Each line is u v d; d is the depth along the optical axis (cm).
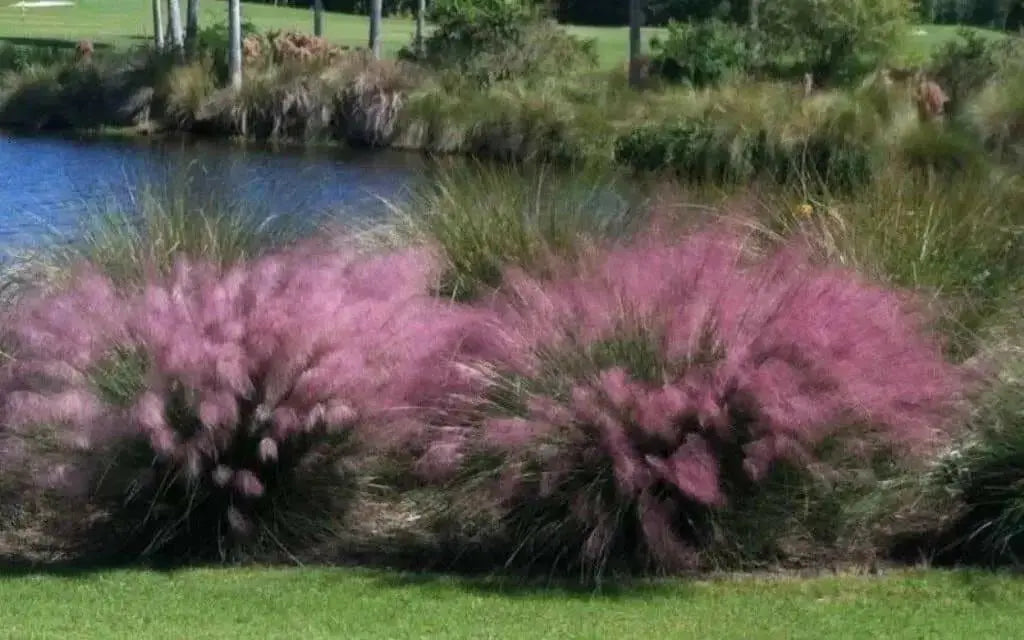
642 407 580
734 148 1788
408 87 2505
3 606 545
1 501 649
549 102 2264
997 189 915
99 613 536
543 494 579
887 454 604
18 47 3097
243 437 604
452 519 613
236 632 511
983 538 607
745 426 584
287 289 641
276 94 2552
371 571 590
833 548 601
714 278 636
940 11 4266
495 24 2691
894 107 1900
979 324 726
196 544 621
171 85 2659
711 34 2520
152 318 625
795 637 504
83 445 597
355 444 614
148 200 828
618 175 1255
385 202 937
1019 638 503
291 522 619
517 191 870
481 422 612
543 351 620
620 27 4622
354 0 5381
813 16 2509
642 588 565
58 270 786
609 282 648
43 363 620
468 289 779
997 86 1933
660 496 586
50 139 2477
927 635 506
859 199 860
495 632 509
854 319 622
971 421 625
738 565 591
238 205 860
